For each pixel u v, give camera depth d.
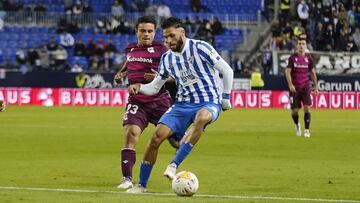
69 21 140.00
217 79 34.50
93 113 104.56
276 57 130.25
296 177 40.06
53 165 45.62
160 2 147.25
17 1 142.50
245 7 149.75
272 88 127.56
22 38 138.12
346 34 138.12
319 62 129.12
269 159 49.94
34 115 99.19
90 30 140.12
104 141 63.56
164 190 34.97
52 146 58.94
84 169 43.62
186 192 31.38
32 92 125.62
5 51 136.38
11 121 88.00
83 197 31.89
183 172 31.78
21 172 41.88
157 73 35.31
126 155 36.25
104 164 46.44
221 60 34.16
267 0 143.12
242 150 56.41
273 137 68.69
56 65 132.50
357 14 140.88
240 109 121.88
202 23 138.50
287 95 127.56
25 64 132.50
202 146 59.59
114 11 141.38
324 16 138.75
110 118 94.00
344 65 129.62
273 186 36.34
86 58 134.25
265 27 142.00
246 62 132.75
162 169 44.00
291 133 73.62
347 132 75.31
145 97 37.31
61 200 30.97
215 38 140.38
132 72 38.41
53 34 138.88
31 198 31.56
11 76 125.00
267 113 110.06
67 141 63.41
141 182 33.97
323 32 136.75
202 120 33.22
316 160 49.41
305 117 69.75
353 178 39.72
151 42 38.66
